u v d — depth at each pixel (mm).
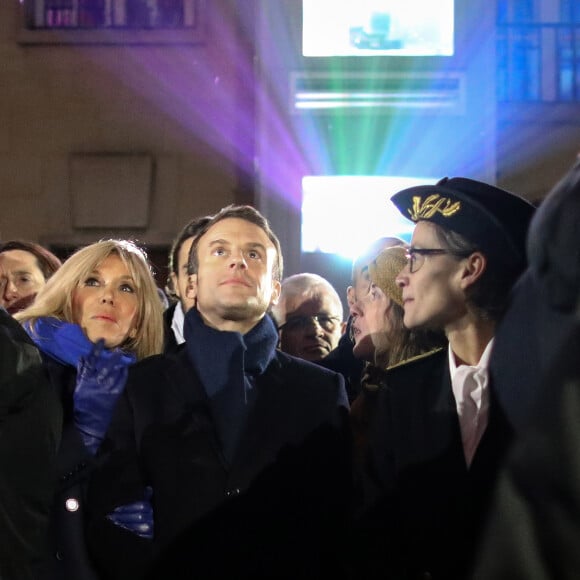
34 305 2879
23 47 7391
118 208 7293
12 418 2191
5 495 2133
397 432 2178
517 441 952
